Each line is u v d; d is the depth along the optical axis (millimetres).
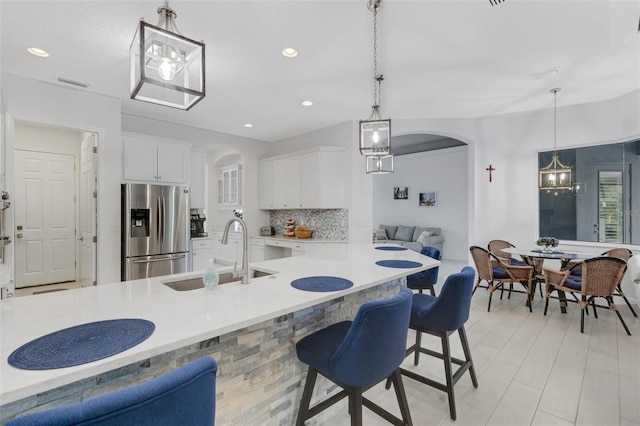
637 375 2480
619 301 4379
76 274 5414
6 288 2408
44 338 1082
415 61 3104
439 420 1980
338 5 2250
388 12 2326
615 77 3551
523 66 3242
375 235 8711
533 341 3125
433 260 2650
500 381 2416
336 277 2016
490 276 4109
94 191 3977
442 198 8414
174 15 1847
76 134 5430
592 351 2898
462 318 2061
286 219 6238
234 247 6527
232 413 1503
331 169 5199
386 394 2258
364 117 4941
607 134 4387
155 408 726
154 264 4344
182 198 4668
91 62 3033
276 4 2225
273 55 2955
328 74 3383
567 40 2750
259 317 1317
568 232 4910
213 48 2820
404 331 1534
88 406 647
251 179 6297
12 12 2270
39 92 3428
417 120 5164
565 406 2109
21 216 4949
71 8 2234
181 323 1226
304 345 1609
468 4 2262
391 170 3287
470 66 3230
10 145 3252
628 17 2416
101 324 1212
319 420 1935
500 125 5207
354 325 1373
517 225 5160
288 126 5445
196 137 5527
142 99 1760
